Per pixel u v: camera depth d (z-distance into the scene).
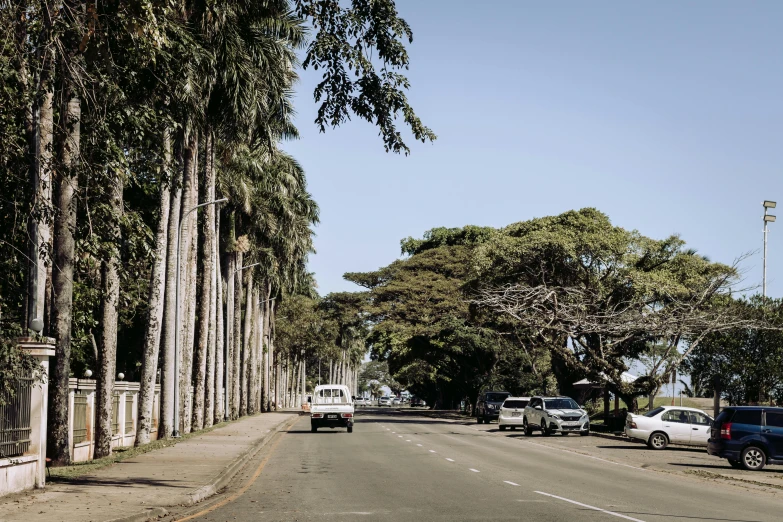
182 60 17.81
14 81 13.79
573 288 44.19
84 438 24.98
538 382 71.44
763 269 43.22
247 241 53.84
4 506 13.95
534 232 48.16
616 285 46.12
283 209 55.91
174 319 34.28
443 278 72.88
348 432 43.41
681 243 47.44
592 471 22.69
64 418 20.83
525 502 15.58
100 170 15.65
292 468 23.14
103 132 15.46
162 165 18.72
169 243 34.28
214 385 51.16
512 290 44.75
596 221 49.41
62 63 14.20
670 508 15.01
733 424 24.84
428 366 88.75
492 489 17.84
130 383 31.09
